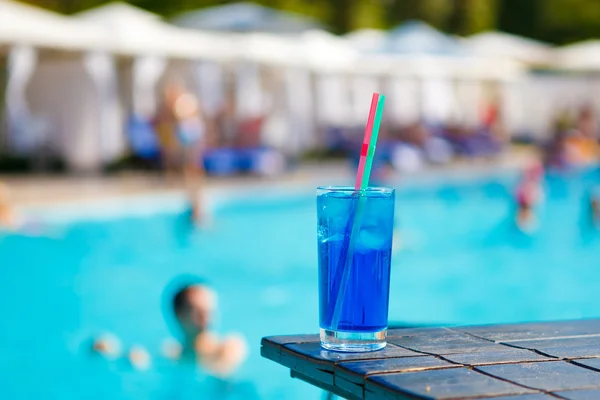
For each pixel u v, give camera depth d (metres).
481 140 27.34
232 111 23.41
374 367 1.76
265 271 11.90
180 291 7.46
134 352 7.83
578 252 13.92
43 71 21.62
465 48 28.83
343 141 26.03
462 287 11.30
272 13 25.75
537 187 17.48
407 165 23.36
